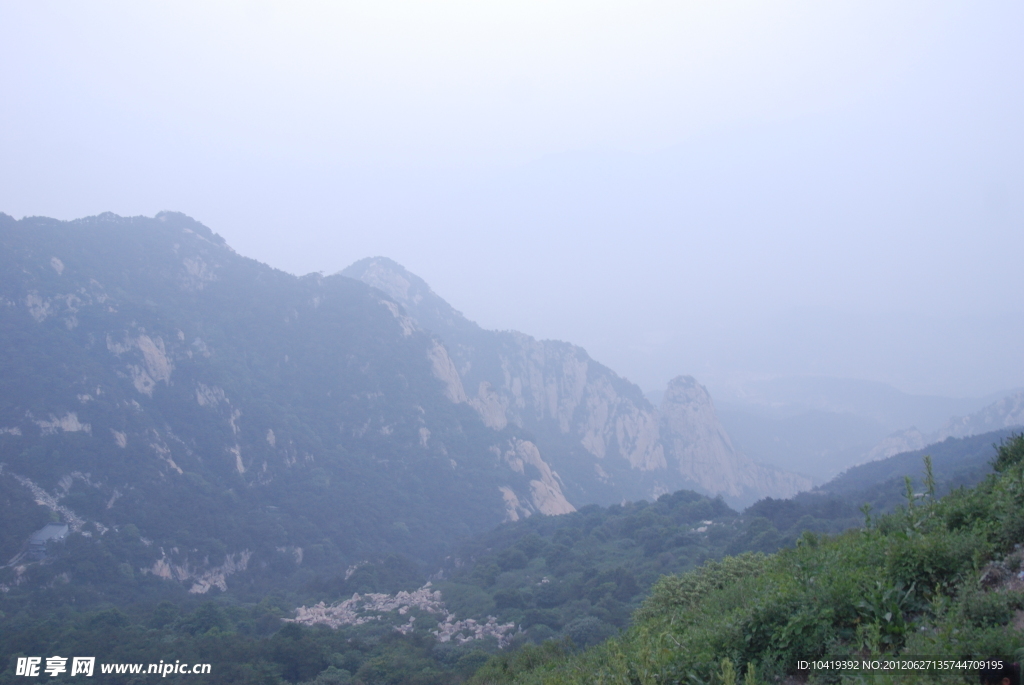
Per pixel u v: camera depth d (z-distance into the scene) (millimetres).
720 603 13984
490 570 83188
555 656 24078
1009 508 10680
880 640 9047
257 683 43781
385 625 64438
